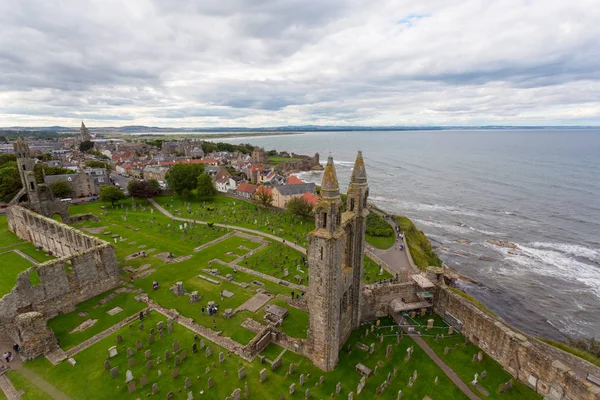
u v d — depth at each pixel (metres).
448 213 148.00
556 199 166.62
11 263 72.81
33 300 52.09
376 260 78.56
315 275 40.06
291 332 50.88
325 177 38.06
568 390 36.50
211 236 91.94
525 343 41.53
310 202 112.75
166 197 140.00
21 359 44.00
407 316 54.88
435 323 53.34
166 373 41.84
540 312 74.12
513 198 171.62
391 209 154.88
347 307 47.59
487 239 116.62
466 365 44.59
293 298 60.16
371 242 92.88
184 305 57.59
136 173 196.38
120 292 61.62
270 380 41.00
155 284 62.59
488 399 39.19
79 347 46.50
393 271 71.81
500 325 44.84
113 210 117.94
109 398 38.03
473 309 48.78
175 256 78.06
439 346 48.19
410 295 57.03
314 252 39.28
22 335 43.25
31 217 80.88
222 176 163.00
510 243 112.50
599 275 90.25
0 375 41.41
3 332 48.69
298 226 102.62
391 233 99.06
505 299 78.75
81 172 140.00
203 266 72.81
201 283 65.38
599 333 67.62
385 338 49.53
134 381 40.38
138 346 45.62
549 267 95.00
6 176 118.19
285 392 39.28
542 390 39.25
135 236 90.81
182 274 69.00
